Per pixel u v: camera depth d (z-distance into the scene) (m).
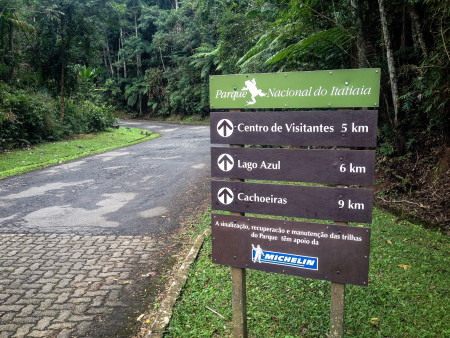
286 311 3.18
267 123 2.43
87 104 21.09
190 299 3.43
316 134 2.31
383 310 3.10
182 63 34.44
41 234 5.34
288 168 2.41
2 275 4.08
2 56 16.92
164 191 7.68
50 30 18.20
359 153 2.22
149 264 4.32
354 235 2.29
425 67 5.44
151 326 3.07
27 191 7.91
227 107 2.55
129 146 15.70
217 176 2.63
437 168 5.91
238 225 2.61
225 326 3.00
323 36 6.01
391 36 6.84
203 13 20.23
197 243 4.68
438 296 3.23
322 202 2.35
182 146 15.09
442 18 5.11
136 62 40.91
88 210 6.49
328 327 2.92
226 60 13.96
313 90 2.30
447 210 5.20
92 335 3.04
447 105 5.55
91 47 19.94
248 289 3.56
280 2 7.65
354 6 6.18
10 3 16.09
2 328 3.13
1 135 13.59
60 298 3.59
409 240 4.45
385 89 7.01
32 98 15.91
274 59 6.13
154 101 39.31
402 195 6.05
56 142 16.06
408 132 6.52
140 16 42.38
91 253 4.65
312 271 2.43
